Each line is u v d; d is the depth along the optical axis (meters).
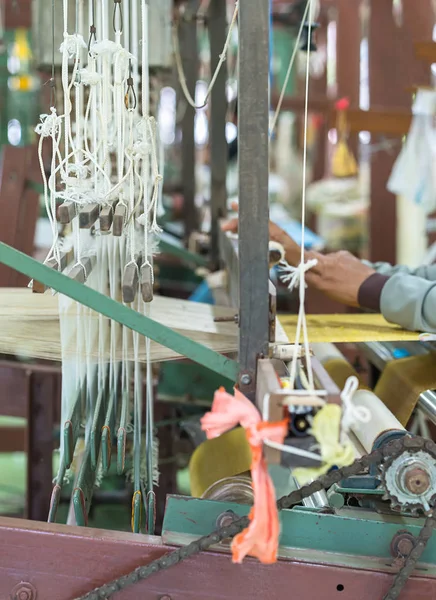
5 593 1.16
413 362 1.69
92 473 1.25
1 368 2.14
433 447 1.06
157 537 1.16
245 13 1.00
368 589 1.14
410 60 2.89
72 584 1.15
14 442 3.02
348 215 4.45
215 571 1.14
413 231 3.95
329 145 5.04
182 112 2.95
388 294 1.52
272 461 0.92
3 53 3.29
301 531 1.16
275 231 1.67
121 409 1.46
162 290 3.27
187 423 2.19
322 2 4.01
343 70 3.60
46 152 2.79
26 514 2.17
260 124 1.02
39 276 1.03
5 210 2.27
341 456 0.90
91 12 1.19
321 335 1.45
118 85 1.15
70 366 1.30
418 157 2.65
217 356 1.07
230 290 1.83
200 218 3.47
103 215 1.07
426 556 1.16
